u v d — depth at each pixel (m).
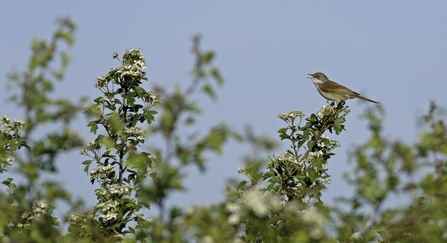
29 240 10.55
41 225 10.77
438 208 10.24
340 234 10.39
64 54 10.83
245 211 9.97
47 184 10.52
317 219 9.87
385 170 10.29
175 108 9.80
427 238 10.22
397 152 10.24
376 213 10.40
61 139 10.51
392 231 10.29
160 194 9.72
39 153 10.47
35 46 10.77
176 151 9.77
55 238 10.90
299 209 11.32
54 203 10.49
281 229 10.42
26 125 10.50
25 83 10.59
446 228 10.19
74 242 11.27
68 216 12.32
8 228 11.36
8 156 10.99
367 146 10.30
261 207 9.78
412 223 10.25
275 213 10.65
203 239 9.40
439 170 10.45
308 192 13.83
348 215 10.46
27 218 11.16
